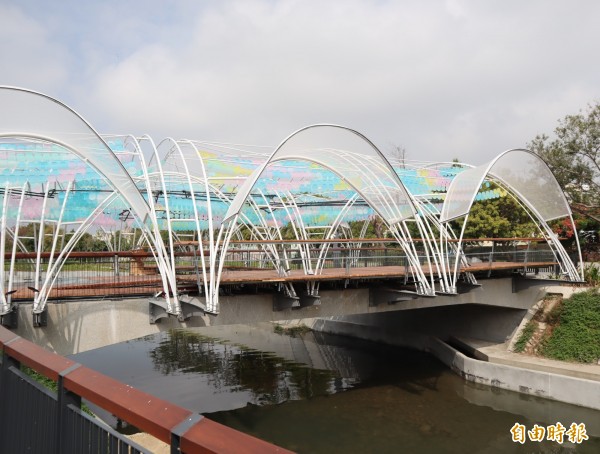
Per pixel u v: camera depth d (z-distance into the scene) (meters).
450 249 32.19
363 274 22.36
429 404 23.89
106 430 3.62
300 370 30.22
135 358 33.75
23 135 14.49
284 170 31.67
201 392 25.86
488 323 32.91
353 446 19.27
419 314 36.06
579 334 27.41
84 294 18.06
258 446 2.49
